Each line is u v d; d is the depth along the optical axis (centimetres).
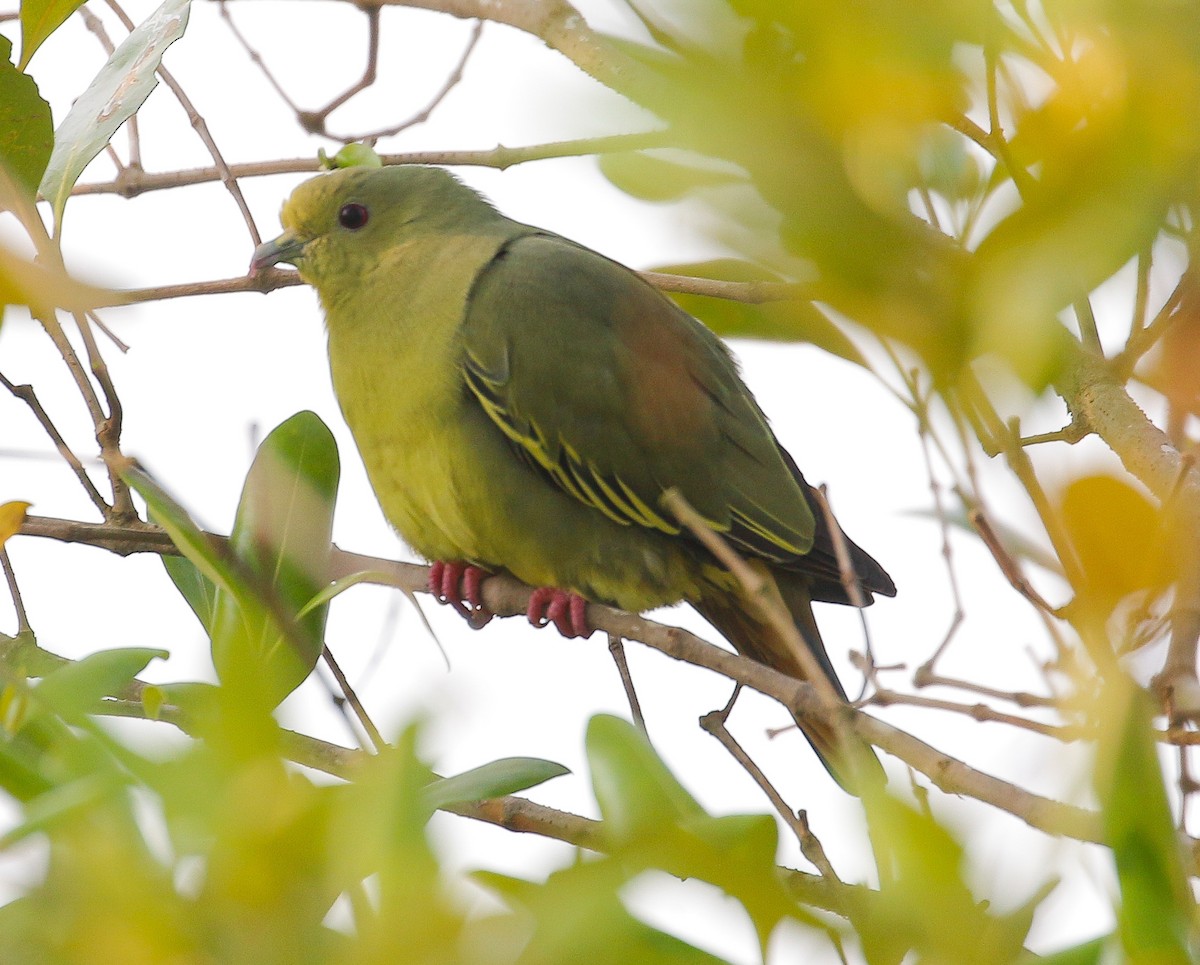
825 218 196
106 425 648
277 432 642
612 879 277
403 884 265
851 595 535
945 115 202
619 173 208
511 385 902
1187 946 258
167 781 285
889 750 460
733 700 604
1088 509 254
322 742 548
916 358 207
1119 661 266
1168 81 188
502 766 460
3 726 426
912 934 271
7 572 672
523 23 794
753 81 194
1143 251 237
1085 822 285
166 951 263
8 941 268
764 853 297
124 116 668
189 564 668
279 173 910
